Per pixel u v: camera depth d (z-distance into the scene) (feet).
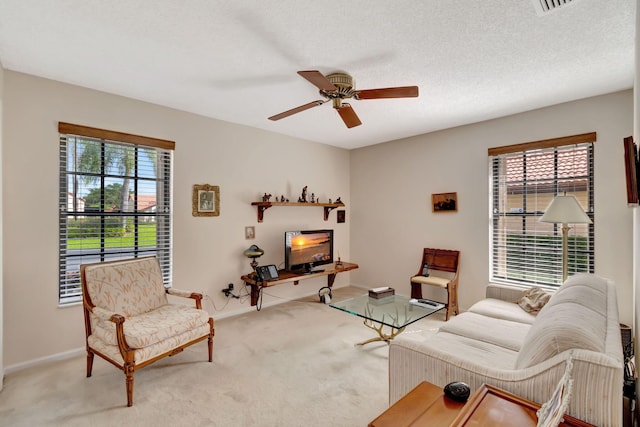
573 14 5.98
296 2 5.71
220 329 11.37
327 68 8.21
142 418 6.51
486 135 12.67
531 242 11.68
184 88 9.66
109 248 10.25
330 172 17.02
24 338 8.66
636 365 6.38
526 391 4.21
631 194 4.93
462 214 13.43
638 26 5.16
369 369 8.50
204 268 12.27
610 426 3.60
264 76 8.77
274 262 14.58
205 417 6.55
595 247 10.13
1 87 7.89
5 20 6.24
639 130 5.67
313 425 6.33
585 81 9.00
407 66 8.11
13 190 8.50
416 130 14.12
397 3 5.72
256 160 13.85
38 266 8.88
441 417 3.92
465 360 4.92
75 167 9.57
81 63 8.08
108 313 7.29
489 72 8.45
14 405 6.91
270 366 8.64
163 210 11.39
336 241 17.35
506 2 5.67
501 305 9.46
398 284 15.79
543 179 11.37
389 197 16.15
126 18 6.20
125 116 10.35
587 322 4.66
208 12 6.00
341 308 9.96
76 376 8.15
